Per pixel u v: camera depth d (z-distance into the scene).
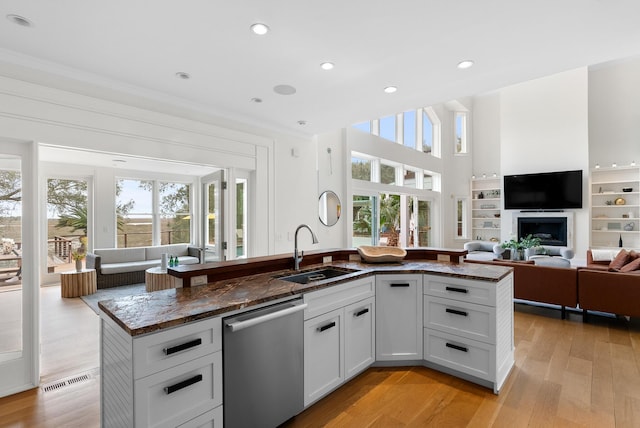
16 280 2.45
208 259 4.44
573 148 7.87
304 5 1.95
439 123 9.53
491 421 1.98
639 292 3.46
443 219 9.60
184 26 2.15
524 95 8.57
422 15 2.06
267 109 3.84
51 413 2.08
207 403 1.54
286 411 1.91
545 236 8.23
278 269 2.66
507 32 2.27
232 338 1.64
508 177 8.62
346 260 3.21
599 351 3.00
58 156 4.57
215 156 3.80
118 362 1.44
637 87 7.62
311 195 5.02
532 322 3.83
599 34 2.30
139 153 3.16
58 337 3.34
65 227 6.04
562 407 2.12
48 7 1.93
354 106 3.76
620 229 7.59
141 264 5.91
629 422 1.96
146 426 1.34
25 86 2.50
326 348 2.19
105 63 2.66
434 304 2.59
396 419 2.00
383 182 7.32
